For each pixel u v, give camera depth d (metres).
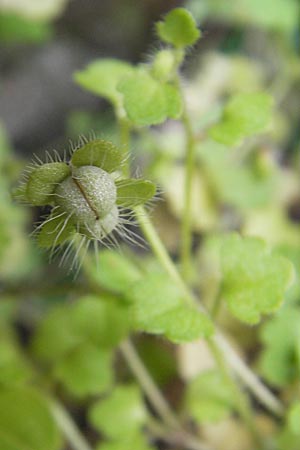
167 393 0.10
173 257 0.11
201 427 0.09
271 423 0.09
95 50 0.17
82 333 0.09
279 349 0.09
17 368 0.09
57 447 0.09
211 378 0.09
